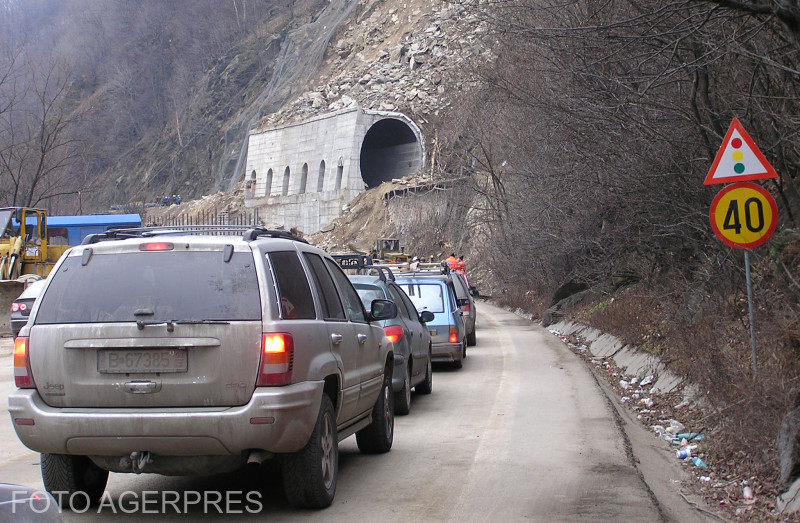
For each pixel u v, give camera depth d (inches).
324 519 257.4
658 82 528.1
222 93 4776.1
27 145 1998.0
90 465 272.8
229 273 249.4
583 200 812.6
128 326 244.1
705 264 604.7
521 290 1483.8
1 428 418.6
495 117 1467.8
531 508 267.6
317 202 3093.0
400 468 327.0
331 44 4025.6
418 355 498.3
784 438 284.0
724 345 427.5
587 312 960.3
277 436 239.1
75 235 1720.0
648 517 256.8
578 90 666.2
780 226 539.8
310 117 3314.5
